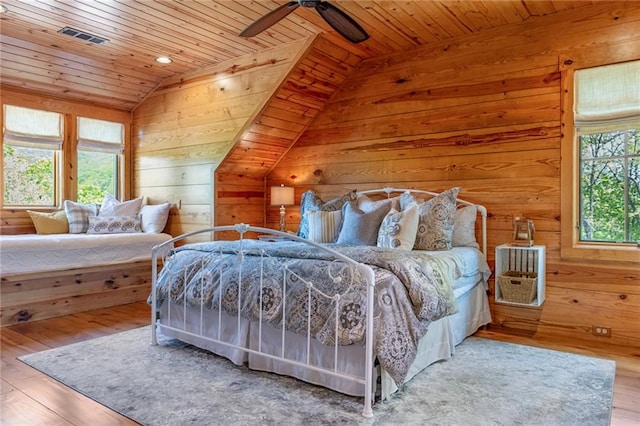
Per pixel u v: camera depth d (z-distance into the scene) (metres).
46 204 5.10
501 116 3.73
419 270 2.55
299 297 2.50
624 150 3.31
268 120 4.49
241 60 4.47
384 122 4.36
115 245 4.63
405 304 2.34
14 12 3.51
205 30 3.84
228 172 4.89
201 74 4.84
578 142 3.48
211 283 2.94
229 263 2.93
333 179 4.71
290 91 4.31
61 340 3.39
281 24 3.69
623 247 3.29
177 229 5.19
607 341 3.30
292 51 4.06
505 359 2.95
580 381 2.58
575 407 2.24
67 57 4.46
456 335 3.18
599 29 3.31
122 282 4.72
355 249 2.75
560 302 3.48
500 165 3.73
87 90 5.12
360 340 2.22
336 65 4.34
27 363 2.88
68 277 4.27
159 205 5.22
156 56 4.46
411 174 4.19
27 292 3.98
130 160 5.71
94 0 3.31
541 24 3.54
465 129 3.90
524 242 3.49
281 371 2.65
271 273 2.68
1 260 3.83
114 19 3.63
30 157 4.95
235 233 5.00
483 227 3.76
